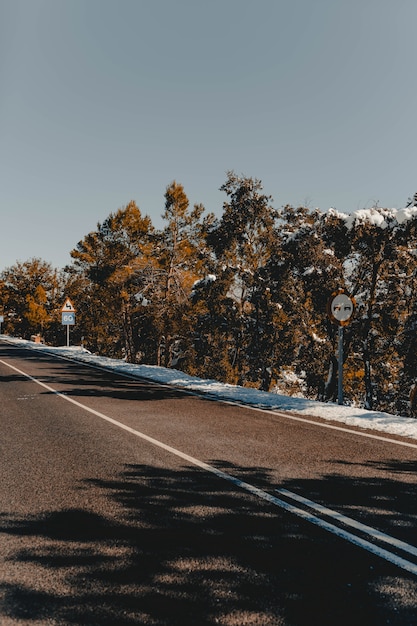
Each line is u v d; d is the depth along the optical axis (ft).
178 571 10.37
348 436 23.20
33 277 217.15
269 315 94.27
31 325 202.80
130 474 17.40
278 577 10.11
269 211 94.07
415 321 73.20
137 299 119.85
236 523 12.94
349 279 75.92
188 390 40.88
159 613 8.87
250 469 17.88
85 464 18.76
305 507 14.08
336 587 9.71
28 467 18.42
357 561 10.80
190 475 17.22
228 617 8.73
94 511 13.89
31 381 47.65
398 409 84.74
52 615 8.86
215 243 96.73
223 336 111.65
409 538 12.00
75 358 77.51
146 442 22.26
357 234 68.33
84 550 11.41
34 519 13.34
